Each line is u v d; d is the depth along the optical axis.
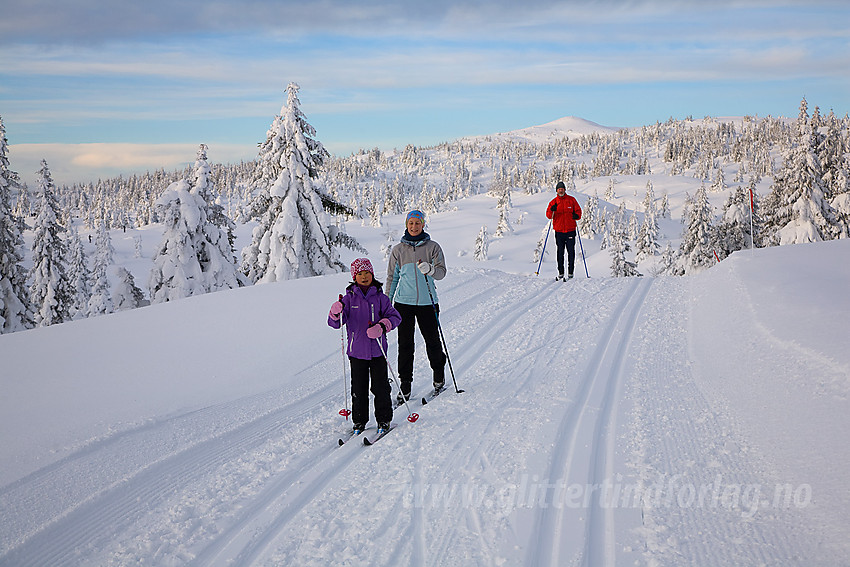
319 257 23.11
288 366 7.34
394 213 187.50
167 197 22.11
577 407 5.36
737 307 8.02
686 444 4.30
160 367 7.23
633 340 7.74
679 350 7.17
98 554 3.39
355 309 5.27
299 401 6.18
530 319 9.33
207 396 6.29
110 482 4.24
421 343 8.41
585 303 10.41
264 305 10.23
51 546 3.49
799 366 5.18
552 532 3.29
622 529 3.25
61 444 4.87
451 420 5.27
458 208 173.00
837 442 3.72
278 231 21.94
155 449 4.85
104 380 6.73
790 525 3.00
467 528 3.39
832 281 8.09
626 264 42.56
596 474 3.97
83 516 3.83
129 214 177.62
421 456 4.50
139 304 25.61
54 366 7.25
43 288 30.56
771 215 31.80
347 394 6.42
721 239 32.66
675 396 5.45
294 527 3.55
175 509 3.88
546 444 4.52
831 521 2.93
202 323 9.24
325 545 3.32
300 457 4.70
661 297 10.70
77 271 44.50
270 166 22.77
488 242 111.75
